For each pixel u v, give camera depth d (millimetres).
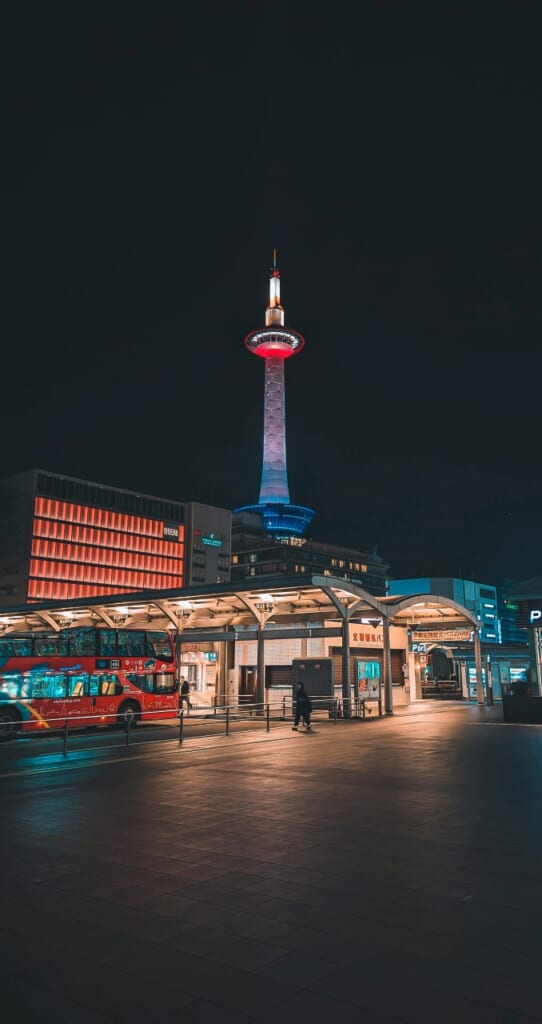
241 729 25469
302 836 8891
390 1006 4398
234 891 6723
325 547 147625
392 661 36875
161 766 15609
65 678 25297
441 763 15703
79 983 4746
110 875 7270
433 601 35906
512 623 168125
